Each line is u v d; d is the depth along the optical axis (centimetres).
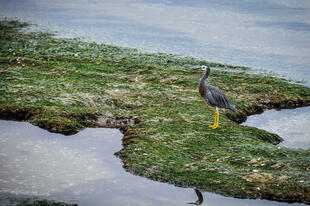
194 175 1281
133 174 1317
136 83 2247
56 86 2077
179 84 2309
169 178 1274
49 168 1349
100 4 5850
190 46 3600
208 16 5138
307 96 2347
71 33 3847
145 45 3525
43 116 1706
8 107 1762
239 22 4800
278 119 2008
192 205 1156
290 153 1429
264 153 1423
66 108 1784
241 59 3228
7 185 1227
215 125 1652
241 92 2292
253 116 2038
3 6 5306
